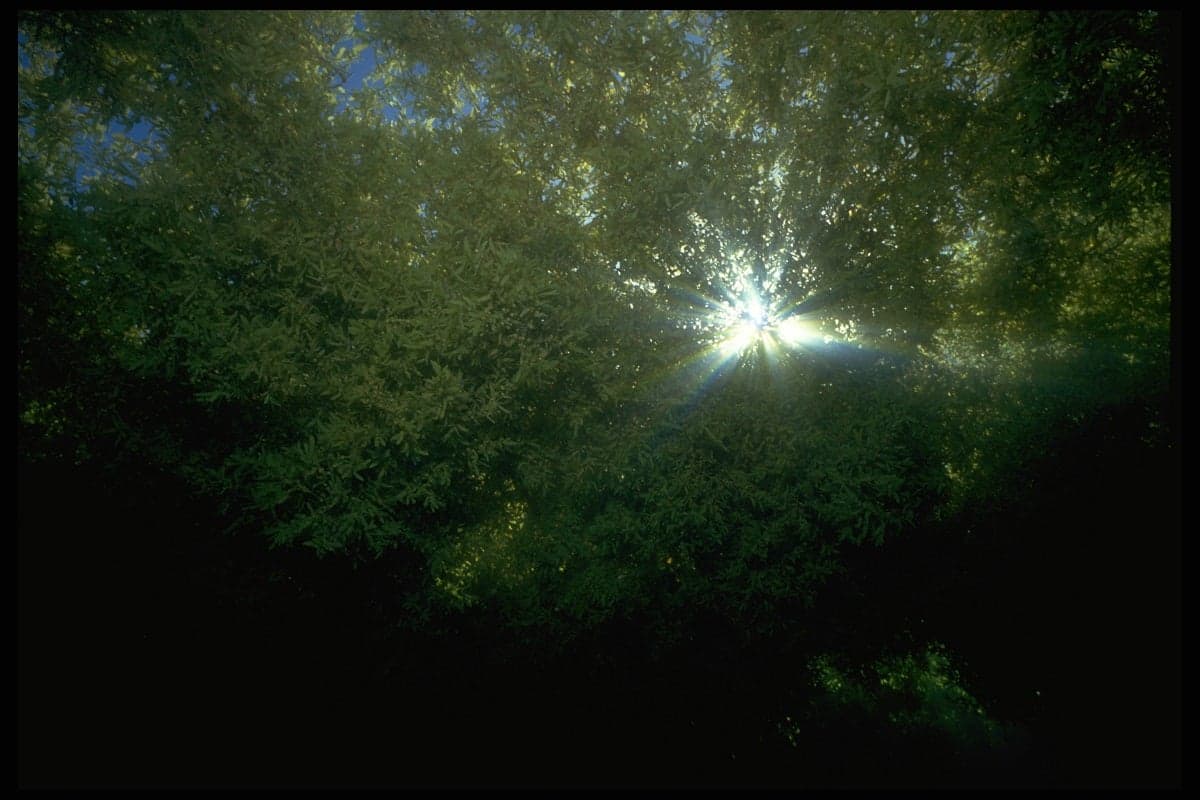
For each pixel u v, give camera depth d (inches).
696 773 194.7
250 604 163.3
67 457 155.4
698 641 176.6
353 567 151.9
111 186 147.2
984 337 166.4
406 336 137.3
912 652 207.8
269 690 179.2
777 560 158.4
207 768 172.2
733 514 153.2
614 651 174.1
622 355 154.1
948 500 175.5
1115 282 168.6
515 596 166.1
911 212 149.7
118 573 163.5
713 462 153.7
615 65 142.6
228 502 149.6
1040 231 144.7
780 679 190.5
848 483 146.5
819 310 157.9
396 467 144.9
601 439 153.8
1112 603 174.9
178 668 175.9
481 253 138.6
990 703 219.3
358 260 142.6
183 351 145.4
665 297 157.2
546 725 185.5
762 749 205.0
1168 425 159.6
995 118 140.8
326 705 181.8
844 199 149.1
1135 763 174.1
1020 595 183.2
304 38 146.3
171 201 139.6
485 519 164.7
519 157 151.2
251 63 133.6
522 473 153.3
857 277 150.4
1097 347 163.9
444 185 144.3
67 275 150.1
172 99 136.3
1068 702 193.2
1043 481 175.5
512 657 170.6
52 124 147.2
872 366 161.2
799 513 149.6
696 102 151.6
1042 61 135.9
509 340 140.9
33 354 147.0
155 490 158.1
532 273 140.9
